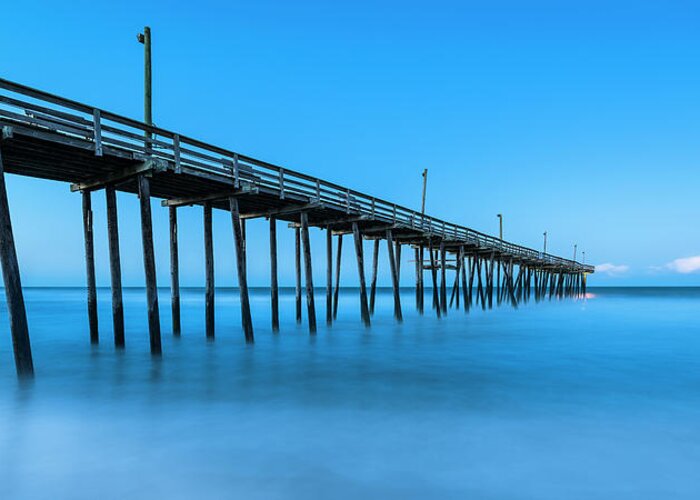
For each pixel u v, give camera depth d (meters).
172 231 15.37
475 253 31.12
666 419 7.46
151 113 12.79
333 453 5.87
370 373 11.05
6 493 4.73
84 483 4.98
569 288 62.28
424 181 29.95
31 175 11.51
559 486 5.04
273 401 8.39
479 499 4.71
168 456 5.73
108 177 11.41
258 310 39.59
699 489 4.99
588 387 9.73
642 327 23.66
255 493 4.79
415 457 5.78
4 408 7.73
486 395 8.96
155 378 10.16
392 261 20.83
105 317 31.69
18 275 8.32
